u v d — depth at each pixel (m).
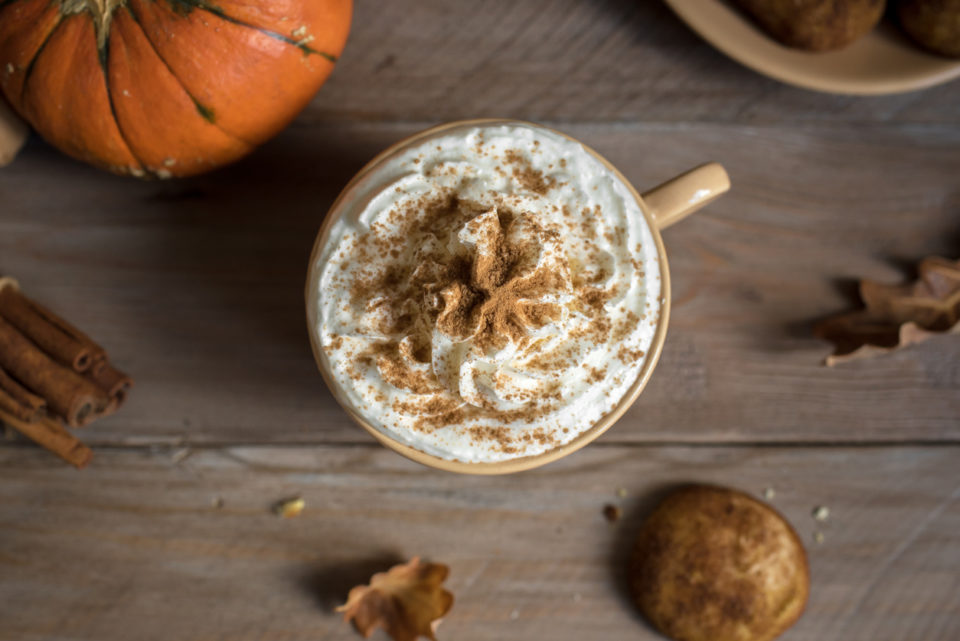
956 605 0.43
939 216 0.44
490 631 0.43
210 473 0.43
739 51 0.41
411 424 0.36
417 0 0.43
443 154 0.36
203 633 0.43
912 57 0.41
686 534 0.42
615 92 0.43
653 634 0.43
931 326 0.42
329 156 0.43
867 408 0.44
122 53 0.37
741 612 0.42
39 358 0.40
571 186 0.36
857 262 0.44
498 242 0.36
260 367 0.43
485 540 0.43
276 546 0.43
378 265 0.36
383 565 0.43
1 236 0.42
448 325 0.35
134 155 0.40
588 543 0.43
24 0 0.37
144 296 0.43
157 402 0.43
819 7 0.40
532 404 0.36
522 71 0.43
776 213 0.44
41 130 0.40
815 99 0.43
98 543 0.43
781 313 0.44
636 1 0.43
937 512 0.43
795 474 0.44
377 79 0.43
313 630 0.43
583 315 0.36
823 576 0.43
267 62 0.38
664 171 0.43
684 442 0.43
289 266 0.43
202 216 0.43
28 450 0.43
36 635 0.42
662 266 0.37
